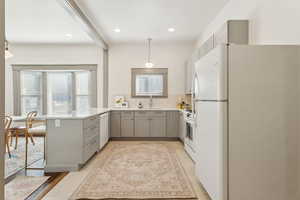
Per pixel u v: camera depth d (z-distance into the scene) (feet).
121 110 18.56
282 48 6.50
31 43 20.35
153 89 20.45
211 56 7.15
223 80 6.45
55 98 21.81
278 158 6.46
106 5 11.93
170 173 10.48
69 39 19.04
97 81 20.80
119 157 13.30
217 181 6.56
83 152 10.99
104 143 15.99
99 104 20.74
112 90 20.47
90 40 19.35
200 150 8.54
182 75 20.33
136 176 10.05
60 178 9.84
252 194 6.45
